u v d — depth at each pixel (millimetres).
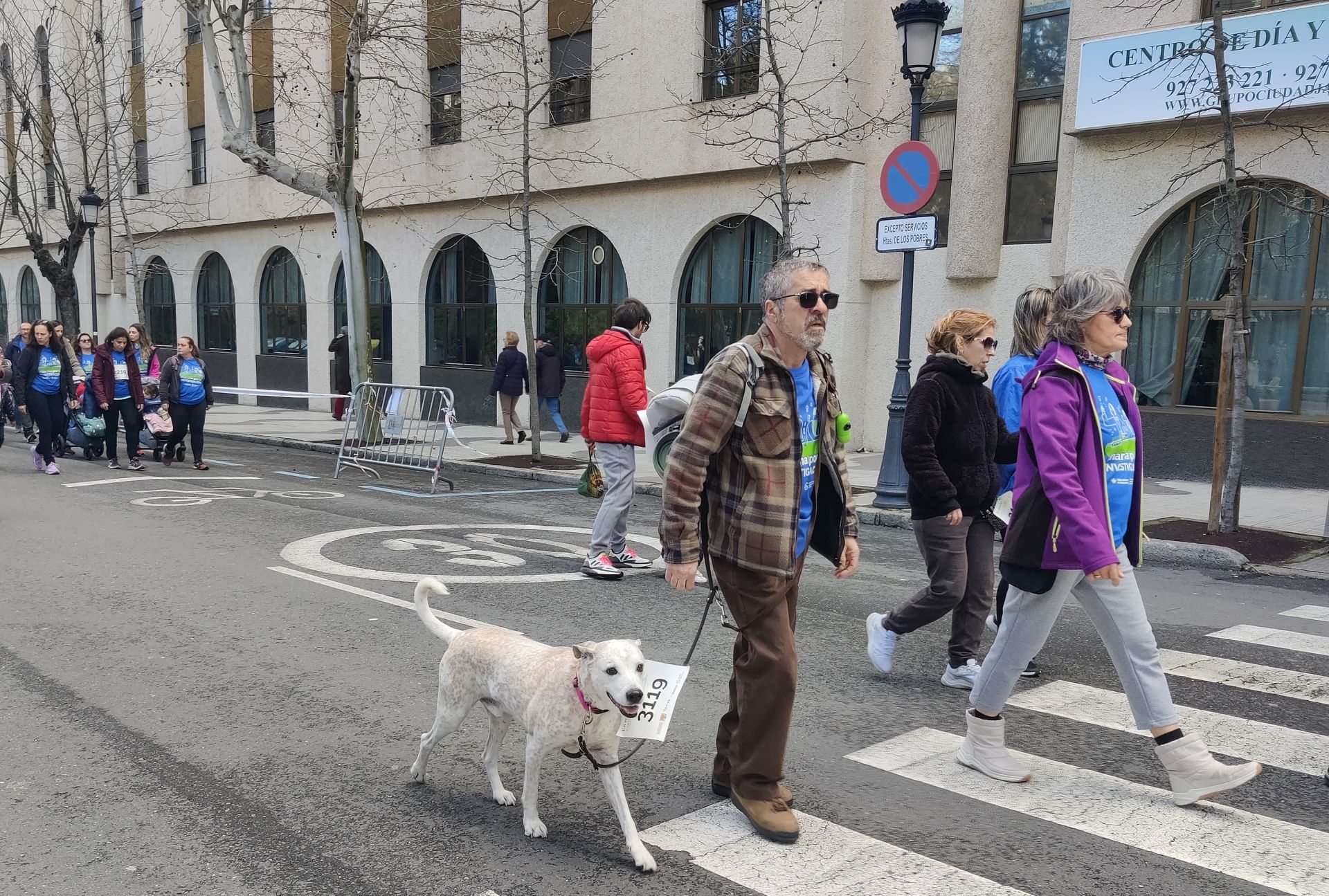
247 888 3180
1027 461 3805
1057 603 3801
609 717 3232
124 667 5395
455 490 12938
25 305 38844
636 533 9836
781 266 3367
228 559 8086
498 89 19453
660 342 17984
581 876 3254
